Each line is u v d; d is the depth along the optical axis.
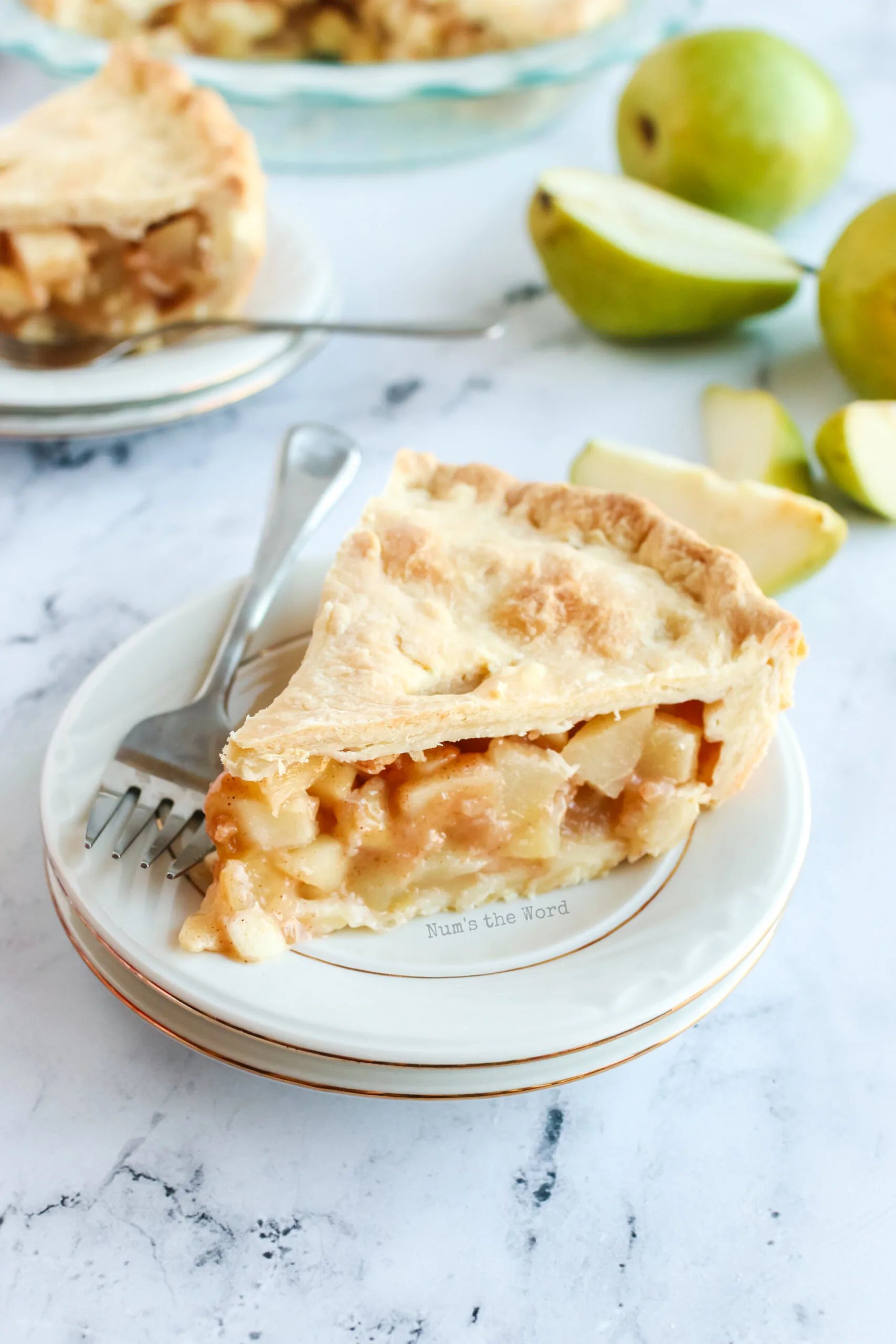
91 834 0.48
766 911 0.48
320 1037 0.44
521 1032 0.45
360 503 0.64
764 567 0.61
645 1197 0.46
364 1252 0.45
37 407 0.63
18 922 0.50
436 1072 0.45
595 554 0.54
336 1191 0.46
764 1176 0.46
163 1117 0.47
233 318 0.70
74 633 0.59
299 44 0.96
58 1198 0.45
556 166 0.88
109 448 0.67
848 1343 0.44
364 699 0.50
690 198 0.77
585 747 0.51
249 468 0.66
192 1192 0.45
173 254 0.70
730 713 0.51
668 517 0.55
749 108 0.74
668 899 0.49
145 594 0.61
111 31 0.92
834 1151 0.47
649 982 0.46
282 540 0.56
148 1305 0.44
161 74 0.75
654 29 0.83
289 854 0.49
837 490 0.67
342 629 0.52
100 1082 0.47
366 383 0.71
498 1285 0.44
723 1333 0.44
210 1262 0.44
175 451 0.67
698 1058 0.49
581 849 0.51
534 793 0.50
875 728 0.57
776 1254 0.45
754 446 0.66
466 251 0.80
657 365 0.73
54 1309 0.43
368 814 0.50
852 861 0.53
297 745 0.49
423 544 0.54
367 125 0.83
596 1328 0.44
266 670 0.54
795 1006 0.50
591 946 0.48
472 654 0.51
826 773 0.56
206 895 0.48
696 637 0.52
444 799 0.50
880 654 0.60
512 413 0.70
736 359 0.73
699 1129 0.47
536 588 0.52
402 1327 0.44
